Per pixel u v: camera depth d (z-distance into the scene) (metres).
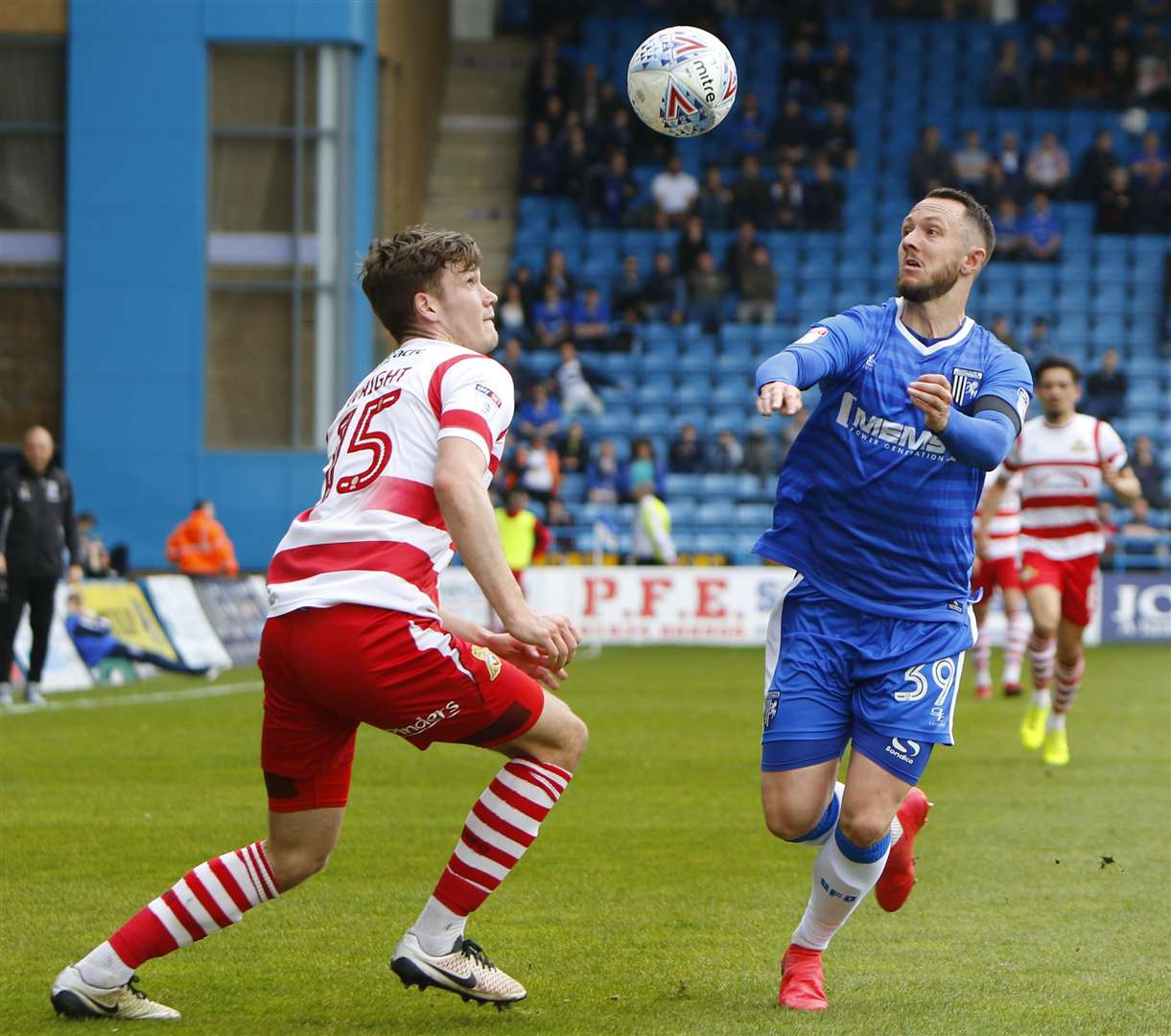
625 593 80.25
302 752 16.02
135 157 85.00
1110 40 110.12
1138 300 101.06
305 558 15.76
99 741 41.72
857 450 17.45
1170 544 86.62
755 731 44.66
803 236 102.56
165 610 63.59
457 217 105.31
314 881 23.92
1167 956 19.53
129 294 85.12
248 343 86.06
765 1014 16.72
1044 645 39.56
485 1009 16.89
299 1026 16.14
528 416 88.94
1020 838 27.98
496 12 116.88
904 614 17.42
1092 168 103.06
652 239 102.56
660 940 20.33
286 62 85.44
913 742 17.16
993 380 17.48
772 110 109.12
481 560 15.16
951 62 112.25
